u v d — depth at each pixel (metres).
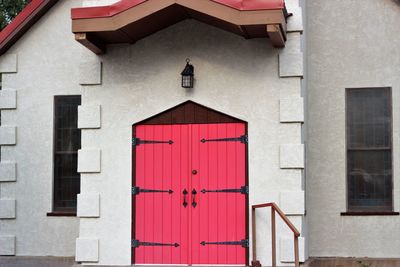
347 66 10.23
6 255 10.77
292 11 8.82
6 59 11.09
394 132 10.00
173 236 8.96
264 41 8.92
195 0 8.11
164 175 9.07
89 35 8.58
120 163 9.16
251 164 8.83
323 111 10.23
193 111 9.10
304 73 9.63
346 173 10.09
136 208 9.09
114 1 9.36
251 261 8.72
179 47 9.16
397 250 9.82
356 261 9.80
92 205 9.11
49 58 11.02
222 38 9.05
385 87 10.10
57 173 10.87
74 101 10.95
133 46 9.27
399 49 10.09
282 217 7.84
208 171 8.98
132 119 9.17
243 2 8.00
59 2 11.07
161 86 9.16
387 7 10.16
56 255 10.66
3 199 10.86
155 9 8.19
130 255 9.00
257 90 8.88
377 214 9.91
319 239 10.02
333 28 10.30
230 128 8.98
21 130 10.98
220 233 8.87
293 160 8.66
